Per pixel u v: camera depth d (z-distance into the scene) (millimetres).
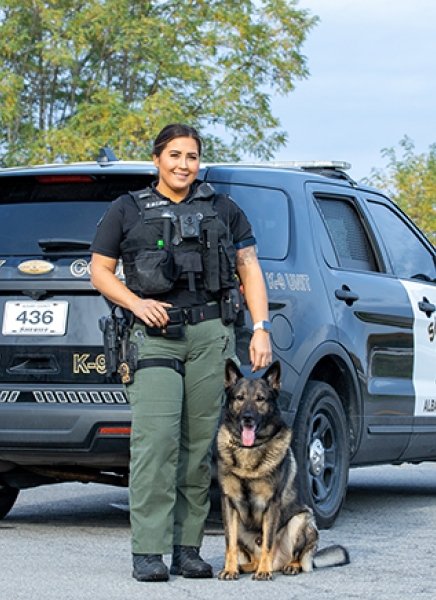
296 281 9547
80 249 9039
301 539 7848
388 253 11023
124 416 8773
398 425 10781
